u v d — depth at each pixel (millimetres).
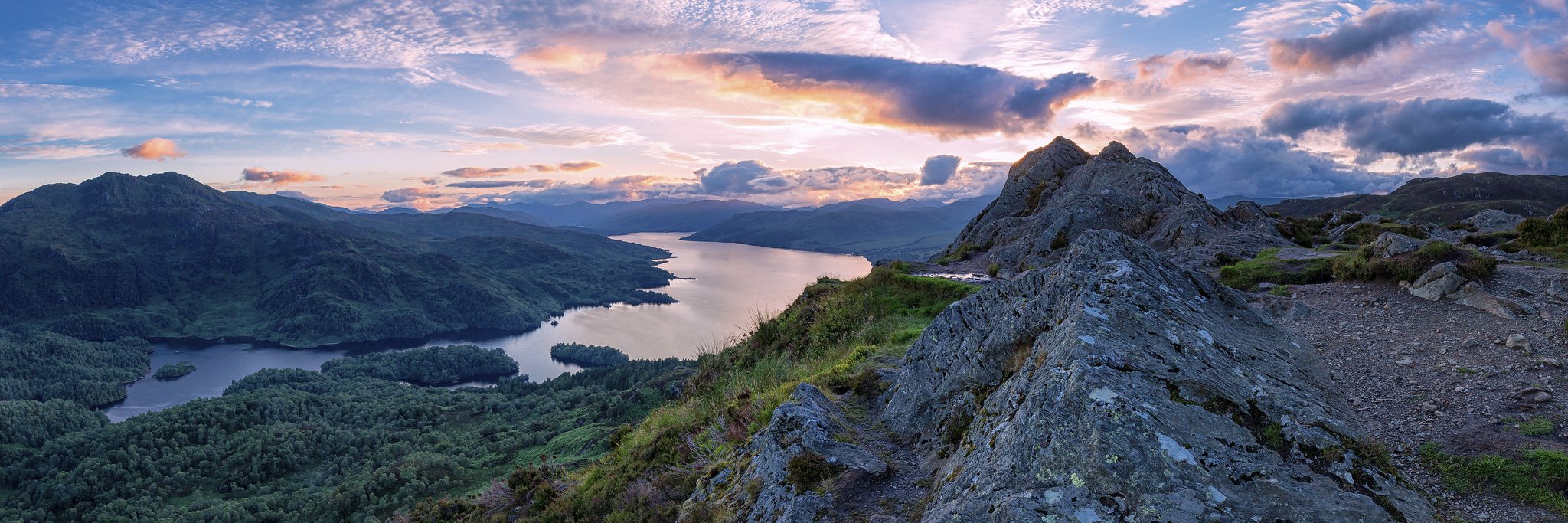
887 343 17938
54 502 167625
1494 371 9258
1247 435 6742
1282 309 14617
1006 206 48188
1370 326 12539
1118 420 6289
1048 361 7820
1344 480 6414
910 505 7957
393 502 138375
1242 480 6059
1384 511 5980
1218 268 23891
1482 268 14141
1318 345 11594
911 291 23891
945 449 8961
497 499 18109
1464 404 8320
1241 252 25688
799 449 9430
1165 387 7047
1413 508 6168
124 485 173250
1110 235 10820
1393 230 31344
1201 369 7711
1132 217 35062
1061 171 50375
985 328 10383
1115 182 42250
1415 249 16062
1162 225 32688
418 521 18641
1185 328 8688
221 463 187250
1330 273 18031
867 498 8328
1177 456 6055
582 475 17859
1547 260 17688
